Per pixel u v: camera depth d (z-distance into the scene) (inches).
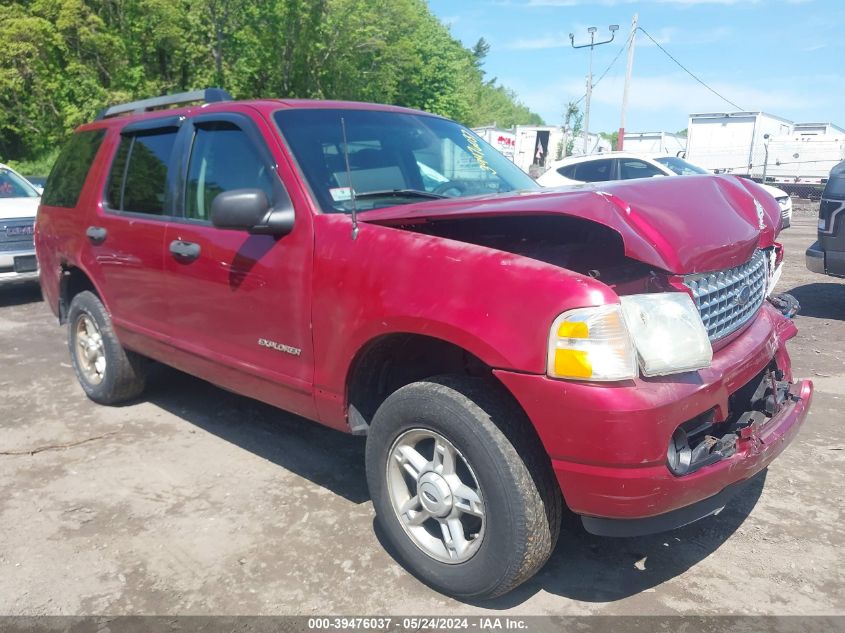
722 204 117.0
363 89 1300.4
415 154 148.3
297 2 1115.9
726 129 1104.8
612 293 91.5
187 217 150.5
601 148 1723.7
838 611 106.2
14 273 314.2
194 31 1087.0
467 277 99.7
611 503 92.1
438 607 107.7
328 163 132.6
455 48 1843.0
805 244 537.6
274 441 169.6
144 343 168.4
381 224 115.7
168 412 188.7
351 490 144.9
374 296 109.0
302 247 122.3
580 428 90.4
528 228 120.6
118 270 170.2
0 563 119.1
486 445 97.7
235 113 144.5
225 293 138.3
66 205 193.9
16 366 233.6
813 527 129.9
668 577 115.5
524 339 93.2
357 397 120.6
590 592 111.6
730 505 138.4
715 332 109.0
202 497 141.9
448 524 106.7
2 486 147.1
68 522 132.3
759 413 112.0
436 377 107.0
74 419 184.5
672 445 94.6
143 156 168.9
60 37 978.7
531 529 97.3
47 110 1058.1
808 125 1122.0
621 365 89.7
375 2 1253.7
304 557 120.8
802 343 255.9
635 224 99.2
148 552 122.3
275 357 130.9
